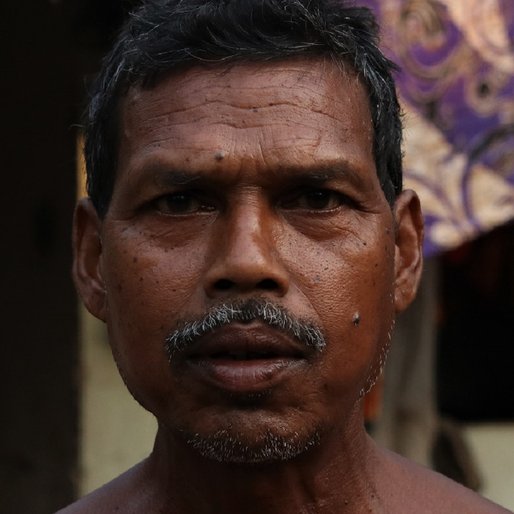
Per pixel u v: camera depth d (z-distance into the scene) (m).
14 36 5.79
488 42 3.95
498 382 7.79
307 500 2.31
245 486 2.26
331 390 2.14
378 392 5.90
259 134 2.14
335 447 2.30
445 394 7.76
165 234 2.18
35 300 6.20
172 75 2.21
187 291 2.13
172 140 2.17
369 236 2.22
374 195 2.26
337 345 2.14
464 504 2.49
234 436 2.07
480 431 7.49
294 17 2.24
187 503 2.35
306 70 2.21
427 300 5.89
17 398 6.35
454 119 3.94
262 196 2.14
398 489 2.47
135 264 2.19
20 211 6.04
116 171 2.30
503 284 7.65
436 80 3.93
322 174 2.15
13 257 6.12
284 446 2.08
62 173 5.93
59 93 5.80
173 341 2.11
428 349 5.91
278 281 2.07
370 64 2.38
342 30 2.32
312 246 2.17
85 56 5.71
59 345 6.28
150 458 2.49
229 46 2.19
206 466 2.25
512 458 7.38
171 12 2.31
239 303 2.06
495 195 3.95
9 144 5.93
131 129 2.25
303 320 2.10
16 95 5.86
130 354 2.20
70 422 6.38
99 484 6.57
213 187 2.14
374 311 2.22
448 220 3.94
